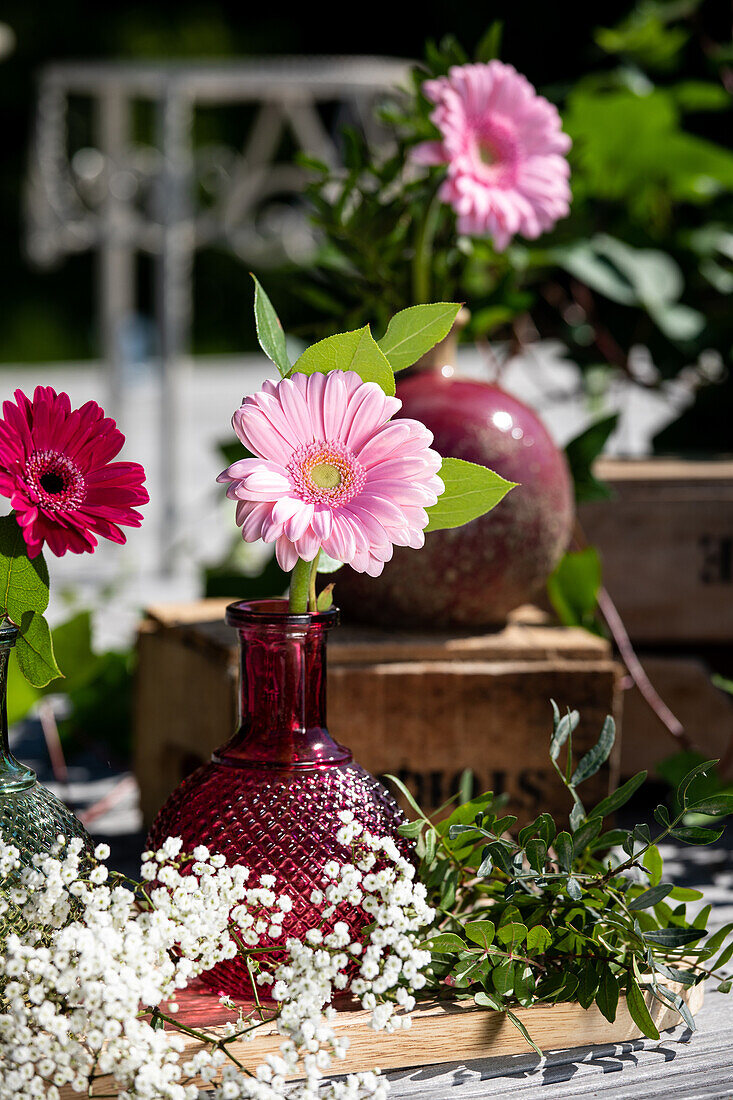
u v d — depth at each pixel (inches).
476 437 50.3
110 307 139.9
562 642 51.4
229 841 42.0
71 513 39.2
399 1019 39.7
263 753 42.6
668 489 61.0
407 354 42.2
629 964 42.2
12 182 404.5
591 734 50.9
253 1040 40.6
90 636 61.8
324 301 57.7
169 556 121.6
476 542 50.4
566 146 52.2
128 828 58.1
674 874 54.1
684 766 55.7
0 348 423.2
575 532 57.9
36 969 38.5
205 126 376.5
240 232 148.0
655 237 77.7
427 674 50.5
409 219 55.4
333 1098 38.9
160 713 55.7
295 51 402.9
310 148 153.5
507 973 41.6
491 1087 41.1
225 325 396.8
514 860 42.3
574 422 137.6
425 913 40.6
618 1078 41.7
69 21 401.7
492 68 51.5
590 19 114.5
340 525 39.8
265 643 42.5
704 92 79.2
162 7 406.6
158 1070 38.2
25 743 70.5
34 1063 39.9
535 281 78.5
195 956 40.4
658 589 61.1
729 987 42.7
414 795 50.7
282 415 40.4
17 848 40.7
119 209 136.3
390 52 328.2
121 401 141.6
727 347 76.1
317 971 39.9
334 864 40.8
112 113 136.1
